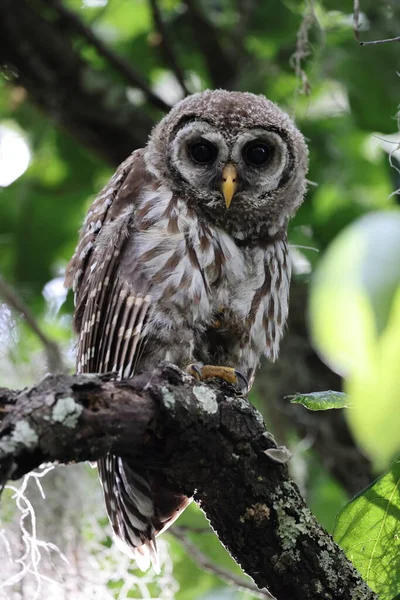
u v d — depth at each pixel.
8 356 12.62
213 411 6.47
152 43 14.77
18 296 13.68
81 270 9.71
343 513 7.32
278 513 6.71
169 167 9.38
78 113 14.11
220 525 6.86
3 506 10.90
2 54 13.93
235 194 9.33
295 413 13.08
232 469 6.61
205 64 14.70
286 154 9.69
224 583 13.20
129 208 9.08
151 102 14.34
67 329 14.80
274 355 9.61
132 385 6.21
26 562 10.22
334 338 3.91
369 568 7.35
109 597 10.60
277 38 14.30
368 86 13.45
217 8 15.06
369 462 12.88
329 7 13.40
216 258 8.85
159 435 6.29
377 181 14.49
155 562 8.66
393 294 3.78
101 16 15.56
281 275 9.53
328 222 13.80
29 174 15.41
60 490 11.15
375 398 3.87
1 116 15.39
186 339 8.69
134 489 8.37
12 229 15.39
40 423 5.51
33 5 14.56
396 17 13.41
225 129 9.45
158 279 8.64
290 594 6.80
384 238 3.87
